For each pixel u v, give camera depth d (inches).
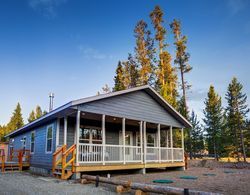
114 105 536.1
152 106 637.9
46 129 602.9
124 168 520.4
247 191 319.0
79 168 438.9
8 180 413.1
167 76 1079.0
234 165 847.1
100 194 289.1
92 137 605.9
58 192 299.0
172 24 1176.2
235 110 1398.9
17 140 877.2
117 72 1322.6
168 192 252.5
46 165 562.9
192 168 797.2
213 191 318.3
